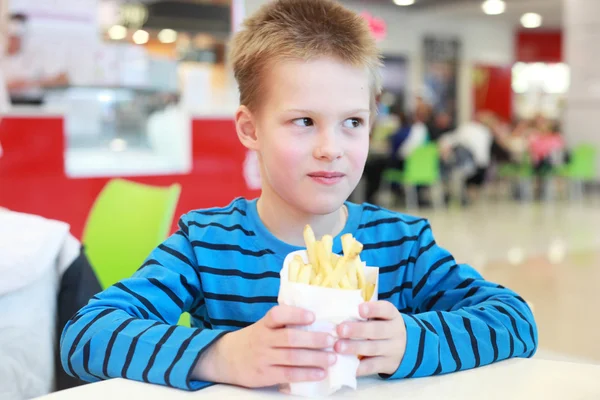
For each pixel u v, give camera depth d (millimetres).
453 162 8781
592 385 727
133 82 4273
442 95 12008
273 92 843
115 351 764
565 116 10000
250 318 964
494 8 10719
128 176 3736
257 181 4211
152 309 906
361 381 742
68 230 1292
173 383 710
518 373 774
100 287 1311
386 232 1043
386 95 11195
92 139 3852
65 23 4254
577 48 9742
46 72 4152
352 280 692
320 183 828
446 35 11922
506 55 12734
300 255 707
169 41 5113
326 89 815
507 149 9680
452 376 763
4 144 3391
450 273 1011
